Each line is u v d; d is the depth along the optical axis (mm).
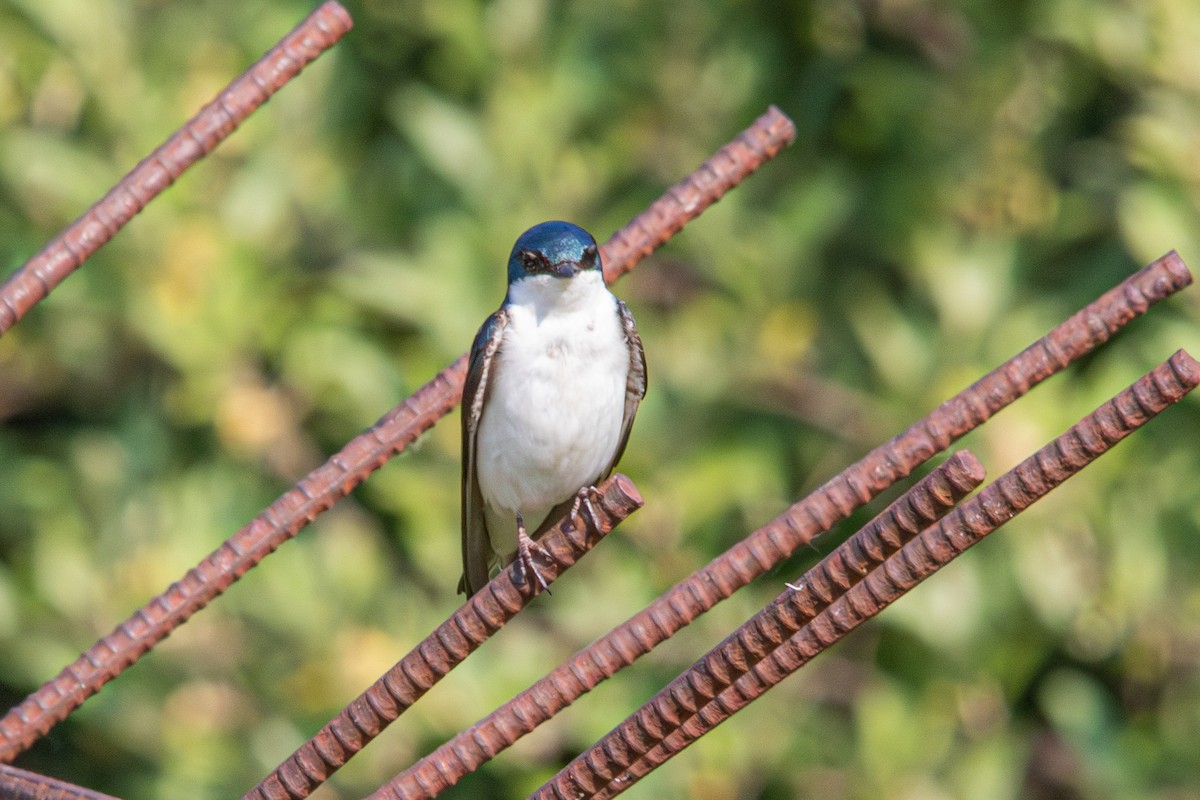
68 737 12102
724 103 11898
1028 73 11789
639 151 11875
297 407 12023
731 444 11547
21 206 12172
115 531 12117
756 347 11508
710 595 4684
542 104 11570
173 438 12258
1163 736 11734
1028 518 11188
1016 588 11281
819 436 11734
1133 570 11289
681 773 11281
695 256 11609
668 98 11875
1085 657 11789
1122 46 11484
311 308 11805
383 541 12273
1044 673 12219
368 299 11336
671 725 4727
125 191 5773
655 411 11492
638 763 4871
